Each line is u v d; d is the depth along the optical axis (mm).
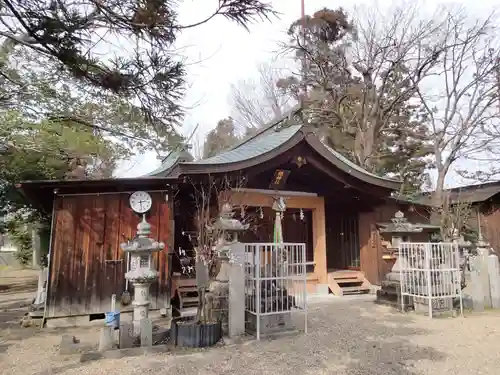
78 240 6160
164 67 2807
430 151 17125
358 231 9867
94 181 6098
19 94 6395
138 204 6391
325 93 18250
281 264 5039
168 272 6363
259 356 4004
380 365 3738
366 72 16641
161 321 5871
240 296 4832
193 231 7301
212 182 6676
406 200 10312
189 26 2602
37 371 3656
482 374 3496
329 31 17172
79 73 2686
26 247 17797
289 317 5027
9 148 7996
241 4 2504
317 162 8094
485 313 6395
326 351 4199
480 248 7152
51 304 5867
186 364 3738
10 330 5645
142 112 3014
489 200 12867
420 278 6406
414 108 17641
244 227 5113
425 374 3496
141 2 2439
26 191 6336
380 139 18000
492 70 14555
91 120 6199
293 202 8883
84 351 4262
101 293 6090
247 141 10523
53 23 2375
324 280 8852
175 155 9414
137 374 3471
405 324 5559
